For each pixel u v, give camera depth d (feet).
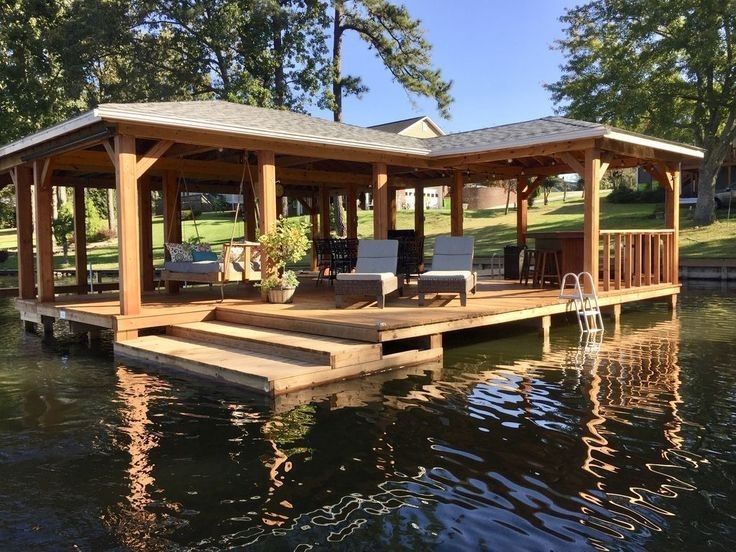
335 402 17.80
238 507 11.37
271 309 27.04
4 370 23.15
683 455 13.47
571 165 31.45
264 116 33.76
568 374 20.85
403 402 17.72
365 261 31.27
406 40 78.33
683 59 67.82
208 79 82.17
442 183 50.72
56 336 31.50
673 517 10.68
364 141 33.22
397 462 13.32
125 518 11.05
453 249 31.78
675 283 38.14
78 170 37.01
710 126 69.67
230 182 50.96
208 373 20.68
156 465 13.43
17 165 34.32
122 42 71.87
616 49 69.05
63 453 14.26
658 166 37.63
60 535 10.49
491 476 12.51
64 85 74.28
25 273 35.24
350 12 78.84
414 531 10.36
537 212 102.63
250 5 72.13
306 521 10.80
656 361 22.76
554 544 9.86
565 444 14.23
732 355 23.67
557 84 76.79
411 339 24.29
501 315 25.90
